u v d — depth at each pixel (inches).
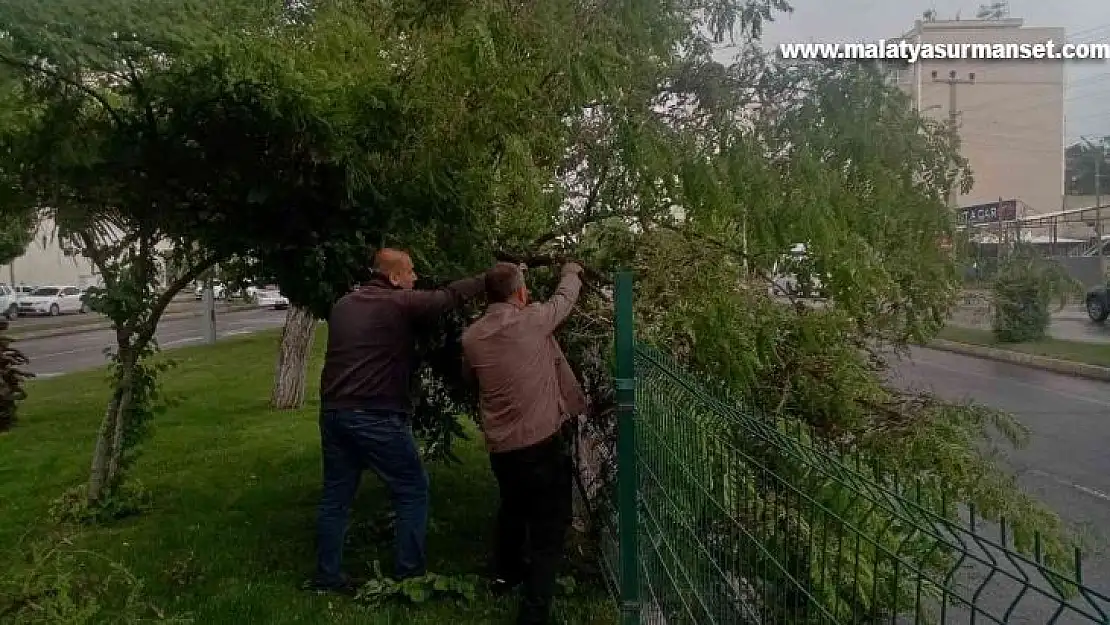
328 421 180.2
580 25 182.4
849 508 92.5
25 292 1742.1
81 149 184.4
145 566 201.6
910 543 92.3
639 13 184.4
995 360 706.2
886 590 97.6
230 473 302.7
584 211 212.2
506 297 167.8
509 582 184.5
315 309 213.6
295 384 458.9
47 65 161.2
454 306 181.6
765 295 189.3
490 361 161.2
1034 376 607.2
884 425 186.7
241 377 601.6
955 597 73.1
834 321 186.1
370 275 197.6
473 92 180.9
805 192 178.2
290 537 225.6
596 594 181.6
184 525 237.5
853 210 183.6
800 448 98.0
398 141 187.0
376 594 178.2
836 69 187.9
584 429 194.4
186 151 185.8
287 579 192.5
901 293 199.3
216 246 214.7
